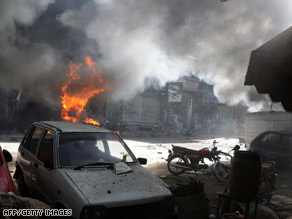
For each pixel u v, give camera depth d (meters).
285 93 2.00
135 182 3.44
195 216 3.74
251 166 3.59
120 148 4.30
